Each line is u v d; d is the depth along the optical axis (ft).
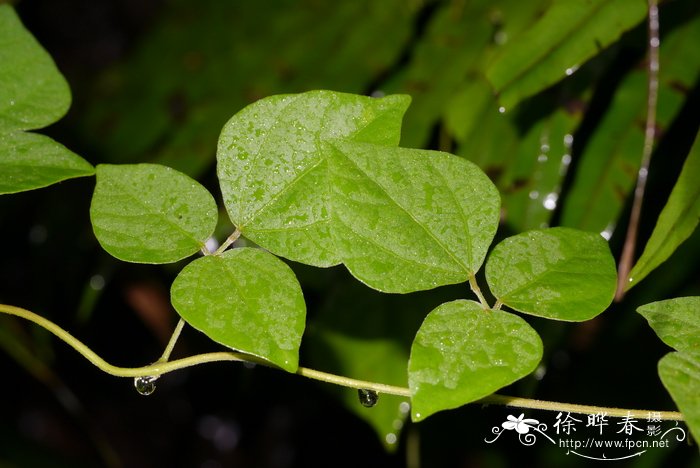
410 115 2.15
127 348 3.55
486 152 1.99
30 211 3.00
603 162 1.89
